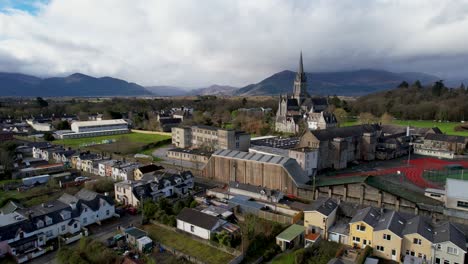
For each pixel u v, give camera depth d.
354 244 47.00
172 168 91.44
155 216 56.31
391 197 59.31
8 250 45.78
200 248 47.72
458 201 55.31
